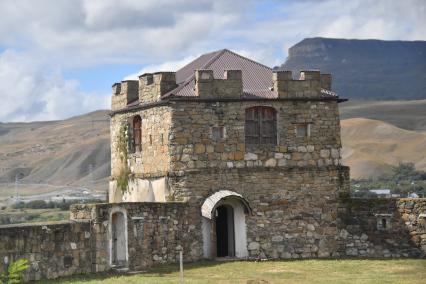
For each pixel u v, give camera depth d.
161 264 43.97
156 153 48.03
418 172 164.50
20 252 36.00
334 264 43.81
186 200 45.84
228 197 45.59
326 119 48.72
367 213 47.88
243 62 51.84
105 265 40.84
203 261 45.53
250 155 47.22
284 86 47.88
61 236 38.53
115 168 53.75
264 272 40.50
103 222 40.91
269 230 47.16
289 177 47.72
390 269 41.44
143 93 49.66
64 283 35.66
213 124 46.75
